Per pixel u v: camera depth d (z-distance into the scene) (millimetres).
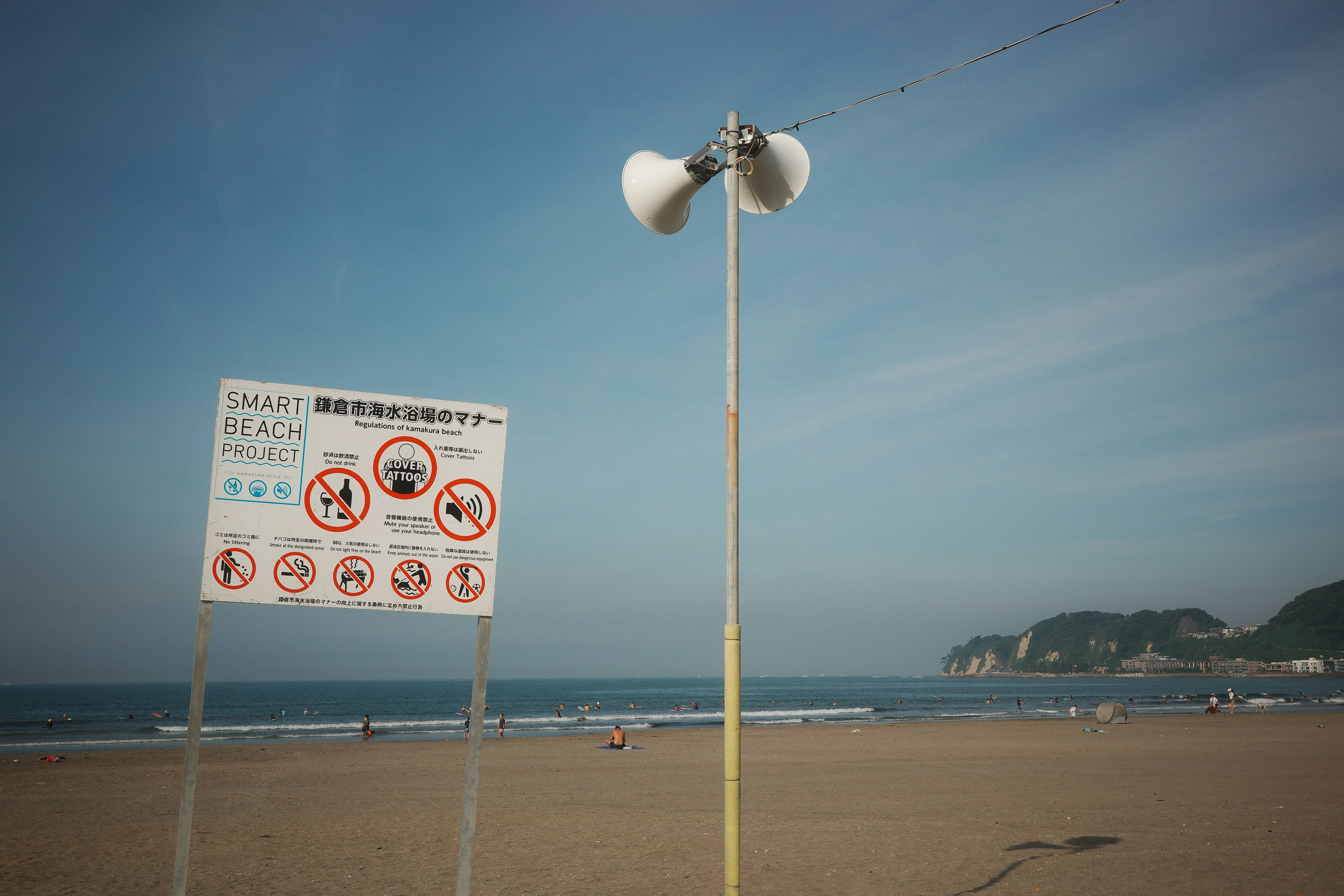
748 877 8656
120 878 9102
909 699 119812
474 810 4801
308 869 9508
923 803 14469
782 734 38344
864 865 9133
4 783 19609
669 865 9414
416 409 5168
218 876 9211
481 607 5078
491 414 5273
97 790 18047
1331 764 20750
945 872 8672
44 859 10227
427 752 28406
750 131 5676
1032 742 30891
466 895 4727
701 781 19188
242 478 4918
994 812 13125
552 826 12484
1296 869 8523
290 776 20922
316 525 4969
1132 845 10016
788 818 12898
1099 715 42781
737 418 5254
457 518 5141
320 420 5043
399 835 11711
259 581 4867
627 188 6051
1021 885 7992
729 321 5414
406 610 5016
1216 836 10492
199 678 4766
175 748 31281
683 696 138375
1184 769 20062
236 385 4980
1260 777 17781
